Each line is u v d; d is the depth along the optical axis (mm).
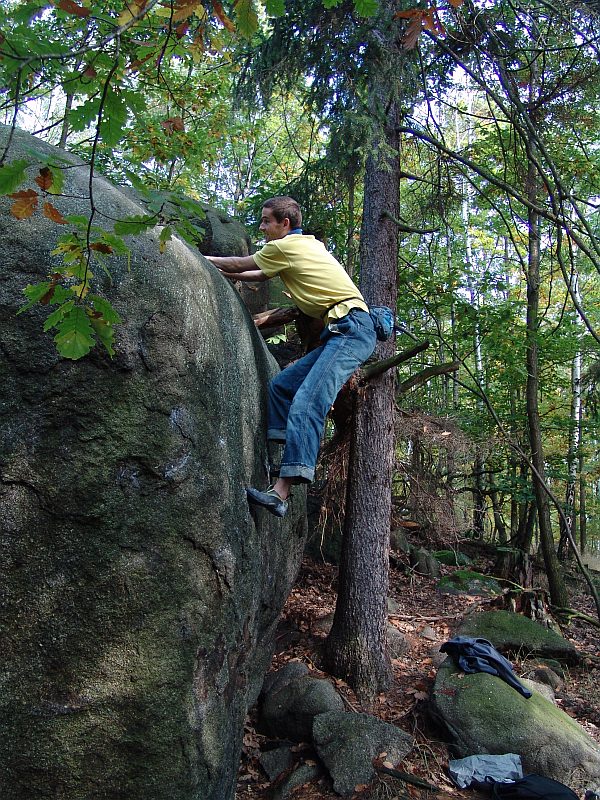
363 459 5789
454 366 6109
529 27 5633
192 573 2297
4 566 1899
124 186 3074
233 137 11422
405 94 5680
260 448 3352
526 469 11422
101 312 1407
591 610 9375
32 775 1925
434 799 4297
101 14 1268
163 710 2145
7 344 1914
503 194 9250
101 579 2033
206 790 2396
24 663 1920
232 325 3053
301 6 5473
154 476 2166
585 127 8055
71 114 1293
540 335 9531
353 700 5363
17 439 1923
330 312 3338
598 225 11227
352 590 5699
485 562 10602
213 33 1746
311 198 6738
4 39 1062
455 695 5145
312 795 4363
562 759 4684
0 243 1922
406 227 5770
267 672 5656
